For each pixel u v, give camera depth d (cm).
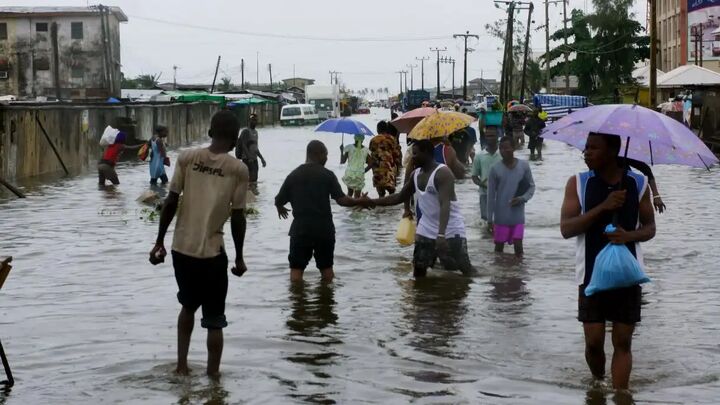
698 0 7425
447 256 1040
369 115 13912
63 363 705
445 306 904
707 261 1151
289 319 849
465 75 10562
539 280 1034
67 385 648
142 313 877
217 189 655
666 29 8512
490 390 636
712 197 1916
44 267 1129
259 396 623
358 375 673
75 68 7212
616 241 597
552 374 674
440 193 1005
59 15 7162
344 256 1192
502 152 1195
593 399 614
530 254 1202
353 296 950
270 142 4928
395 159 1841
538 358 719
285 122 8056
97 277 1062
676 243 1290
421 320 846
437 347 752
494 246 1248
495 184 1196
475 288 989
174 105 4700
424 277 1047
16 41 7188
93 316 864
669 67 8362
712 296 948
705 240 1316
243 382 655
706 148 602
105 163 2303
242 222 667
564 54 8294
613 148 607
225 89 11225
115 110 3641
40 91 7219
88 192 2136
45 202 1911
